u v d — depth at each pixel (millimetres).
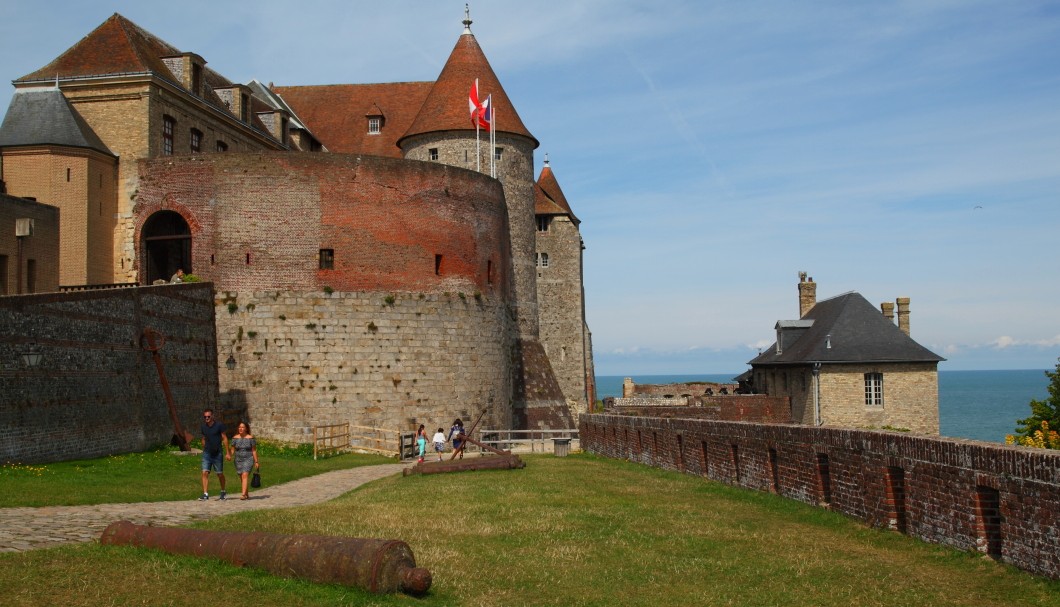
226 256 40344
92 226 39625
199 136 46094
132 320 30375
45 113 39281
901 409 50781
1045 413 36688
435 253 43562
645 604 11070
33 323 24516
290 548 11266
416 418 42125
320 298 40875
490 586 11703
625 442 31703
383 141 64250
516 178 57531
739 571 12594
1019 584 10828
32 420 24250
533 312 58219
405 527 15633
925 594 11023
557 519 16703
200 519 16719
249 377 39938
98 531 14492
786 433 18578
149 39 45625
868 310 53031
